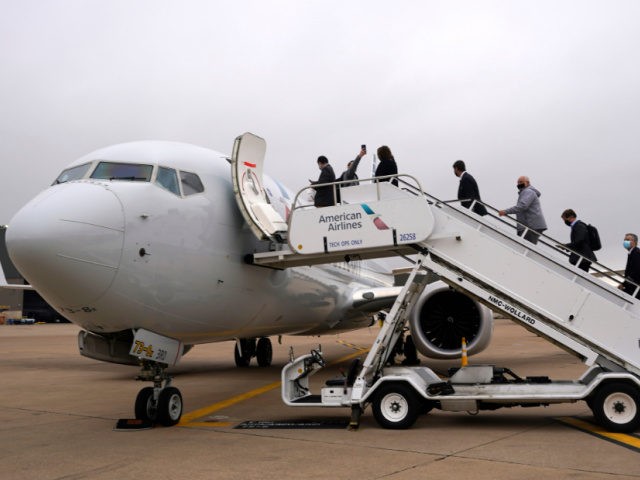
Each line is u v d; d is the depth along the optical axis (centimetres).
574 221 977
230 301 836
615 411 614
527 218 859
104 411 814
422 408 701
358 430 646
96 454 547
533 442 565
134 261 674
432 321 1112
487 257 714
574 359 1527
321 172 1008
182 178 789
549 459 495
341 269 1329
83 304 655
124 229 671
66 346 2380
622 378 612
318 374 1273
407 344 1386
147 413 691
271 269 933
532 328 688
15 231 636
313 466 486
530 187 870
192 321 779
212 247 786
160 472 478
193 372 1369
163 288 711
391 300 1348
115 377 1267
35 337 3189
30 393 1013
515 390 655
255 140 875
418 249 762
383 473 459
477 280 726
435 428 652
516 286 699
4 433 660
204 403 877
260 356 1522
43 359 1755
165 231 719
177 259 729
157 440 608
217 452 546
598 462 482
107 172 761
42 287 648
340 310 1349
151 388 705
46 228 621
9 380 1216
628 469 459
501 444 559
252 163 876
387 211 728
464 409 648
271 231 835
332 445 568
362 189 802
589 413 736
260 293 909
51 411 819
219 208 816
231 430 660
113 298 661
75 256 624
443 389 668
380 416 656
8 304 6688
